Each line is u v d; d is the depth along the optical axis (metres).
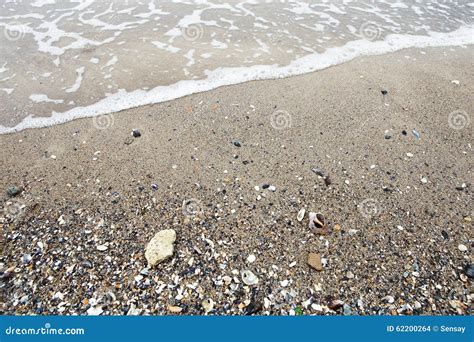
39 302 0.48
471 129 0.78
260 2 1.35
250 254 0.54
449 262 0.54
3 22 1.16
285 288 0.51
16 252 0.54
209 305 0.49
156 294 0.49
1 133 0.74
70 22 1.17
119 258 0.53
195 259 0.53
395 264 0.54
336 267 0.53
